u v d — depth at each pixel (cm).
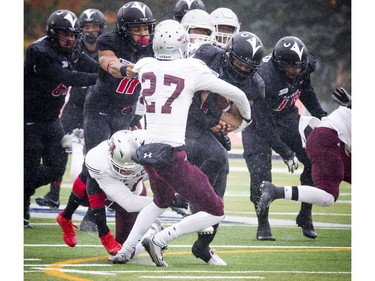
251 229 2608
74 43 2466
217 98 2169
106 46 2409
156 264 2058
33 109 2512
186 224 2000
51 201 2841
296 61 2375
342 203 3127
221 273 2009
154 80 1984
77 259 2153
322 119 2388
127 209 2083
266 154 2419
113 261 2084
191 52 2338
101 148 2069
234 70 2203
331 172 2322
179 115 1966
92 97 2484
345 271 2091
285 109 2506
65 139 2575
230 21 2628
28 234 2455
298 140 2530
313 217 2858
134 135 2075
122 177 2066
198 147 2158
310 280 1984
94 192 2083
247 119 2116
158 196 2005
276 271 2056
